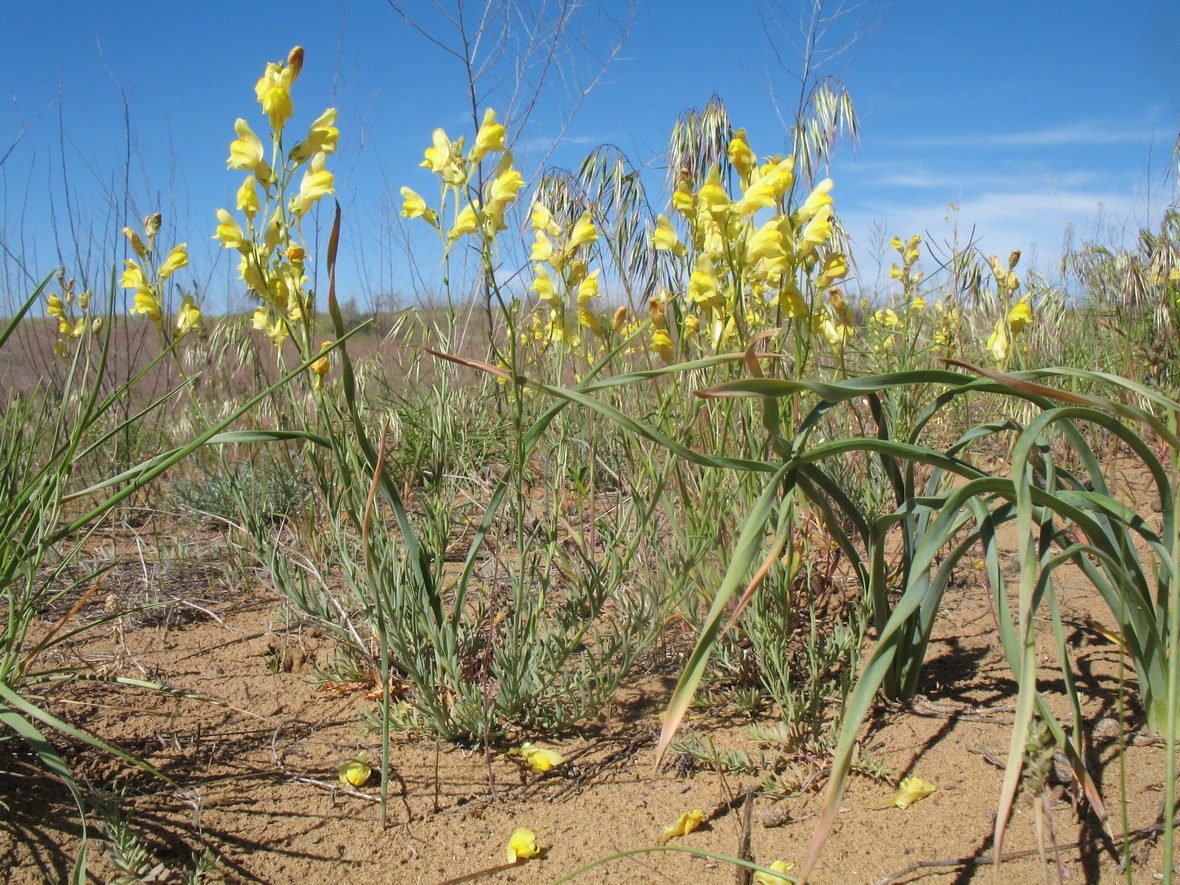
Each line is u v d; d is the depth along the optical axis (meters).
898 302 1.28
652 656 0.57
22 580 0.63
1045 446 0.44
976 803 0.42
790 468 0.37
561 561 0.65
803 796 0.43
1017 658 0.38
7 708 0.41
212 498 0.93
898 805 0.42
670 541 0.64
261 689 0.56
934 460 0.39
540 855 0.41
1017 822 0.40
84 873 0.38
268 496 0.89
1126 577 0.35
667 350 0.53
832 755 0.46
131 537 0.87
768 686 0.51
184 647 0.62
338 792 0.45
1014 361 0.98
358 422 0.43
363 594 0.56
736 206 0.46
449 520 0.60
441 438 0.92
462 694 0.49
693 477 0.59
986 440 0.94
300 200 0.43
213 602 0.70
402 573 0.50
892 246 1.04
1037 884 0.36
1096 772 0.42
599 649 0.56
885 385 0.36
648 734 0.50
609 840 0.41
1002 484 0.36
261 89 0.41
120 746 0.49
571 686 0.51
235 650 0.61
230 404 1.07
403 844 0.42
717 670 0.54
